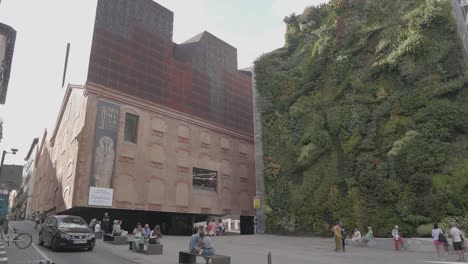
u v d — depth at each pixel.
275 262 15.01
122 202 32.09
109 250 17.94
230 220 68.25
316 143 32.78
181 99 40.59
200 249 13.45
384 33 31.09
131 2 37.53
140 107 35.91
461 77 25.72
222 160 44.09
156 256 16.17
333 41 35.38
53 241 16.64
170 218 40.47
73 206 28.97
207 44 46.22
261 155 38.59
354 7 35.41
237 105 48.62
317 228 30.77
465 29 28.44
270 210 35.38
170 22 41.50
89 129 31.17
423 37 27.80
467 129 24.58
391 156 26.64
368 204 27.14
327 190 30.92
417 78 27.52
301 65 38.75
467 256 17.59
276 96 39.06
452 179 23.73
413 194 24.94
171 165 37.47
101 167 31.19
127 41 36.16
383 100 29.33
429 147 25.08
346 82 32.44
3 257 14.15
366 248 22.53
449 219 22.86
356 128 29.94
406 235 24.59
